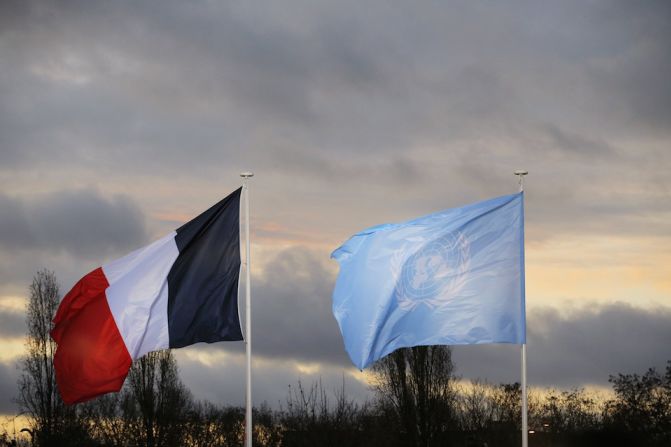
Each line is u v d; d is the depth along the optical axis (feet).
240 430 345.51
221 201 112.47
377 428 278.46
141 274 109.40
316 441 277.44
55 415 265.34
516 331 104.78
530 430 318.24
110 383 107.65
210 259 111.24
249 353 112.68
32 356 266.16
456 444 298.76
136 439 302.86
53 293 269.03
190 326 109.91
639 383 290.97
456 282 104.83
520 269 105.29
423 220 105.70
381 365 273.54
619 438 284.82
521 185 106.63
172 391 307.17
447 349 271.90
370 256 104.94
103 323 107.86
